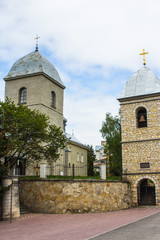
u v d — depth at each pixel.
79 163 54.16
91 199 25.12
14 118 24.28
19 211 23.11
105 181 26.30
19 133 24.98
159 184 28.62
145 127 30.33
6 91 43.50
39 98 41.12
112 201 26.38
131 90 31.77
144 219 18.78
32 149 26.55
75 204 24.58
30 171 36.91
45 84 42.53
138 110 31.66
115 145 49.41
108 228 15.83
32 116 26.28
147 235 12.98
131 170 30.12
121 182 28.03
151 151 29.59
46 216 22.95
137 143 30.39
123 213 23.62
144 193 30.59
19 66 43.97
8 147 22.89
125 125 31.34
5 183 22.44
